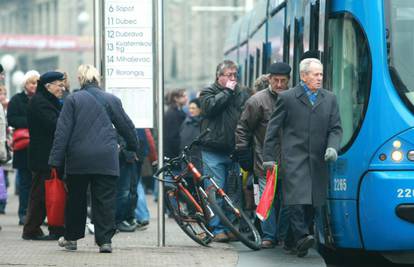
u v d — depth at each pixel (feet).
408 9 77.66
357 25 78.79
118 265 76.74
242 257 83.87
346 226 79.97
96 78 82.94
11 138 123.75
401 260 78.69
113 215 83.30
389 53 77.56
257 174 89.25
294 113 81.20
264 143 82.33
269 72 89.25
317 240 90.58
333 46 80.79
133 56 90.22
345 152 79.87
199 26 611.47
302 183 80.69
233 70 93.56
